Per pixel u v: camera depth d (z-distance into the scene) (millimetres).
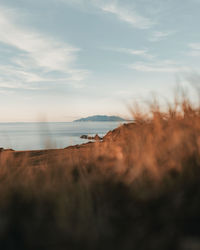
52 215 1952
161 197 1968
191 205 1759
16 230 1778
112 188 2295
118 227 1674
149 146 2756
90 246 1532
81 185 2305
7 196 2305
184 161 2322
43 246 1587
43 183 2566
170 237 1522
